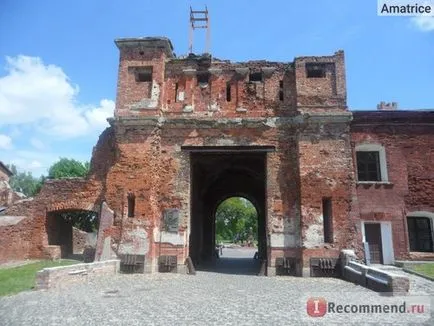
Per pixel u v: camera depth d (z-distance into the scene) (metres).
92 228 33.81
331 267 16.94
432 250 19.00
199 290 12.60
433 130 19.67
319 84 19.31
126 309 9.30
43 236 20.31
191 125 19.36
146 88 20.00
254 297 11.20
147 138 19.05
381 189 18.98
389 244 18.53
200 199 26.05
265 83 19.98
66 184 20.44
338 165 18.19
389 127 19.69
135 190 18.52
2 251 19.27
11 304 9.90
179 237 18.33
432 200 18.95
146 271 17.66
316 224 17.53
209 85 20.25
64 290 12.24
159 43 20.27
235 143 19.06
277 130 19.11
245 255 37.12
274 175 18.62
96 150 20.50
